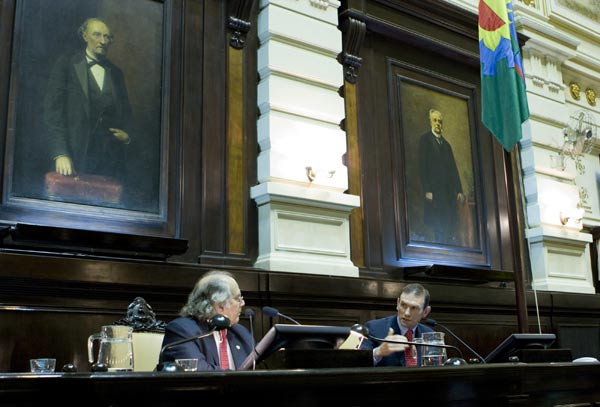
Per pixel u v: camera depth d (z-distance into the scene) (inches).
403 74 251.4
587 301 275.7
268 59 207.6
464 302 233.9
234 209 195.5
